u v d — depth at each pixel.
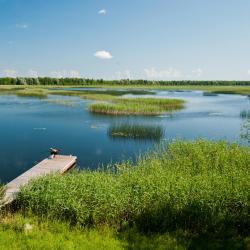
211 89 155.00
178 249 9.68
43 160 22.48
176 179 14.18
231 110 58.91
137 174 15.10
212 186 12.95
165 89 151.00
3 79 170.00
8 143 29.62
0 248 9.22
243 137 32.53
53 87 153.12
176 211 11.52
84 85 184.75
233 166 17.34
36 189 13.01
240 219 11.38
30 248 9.41
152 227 11.38
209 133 35.75
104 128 37.38
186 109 59.78
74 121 42.47
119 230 11.21
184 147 21.05
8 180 19.34
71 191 12.29
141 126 39.09
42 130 36.19
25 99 78.00
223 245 9.98
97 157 25.09
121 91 115.56
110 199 11.76
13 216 11.85
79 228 11.11
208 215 11.35
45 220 11.52
